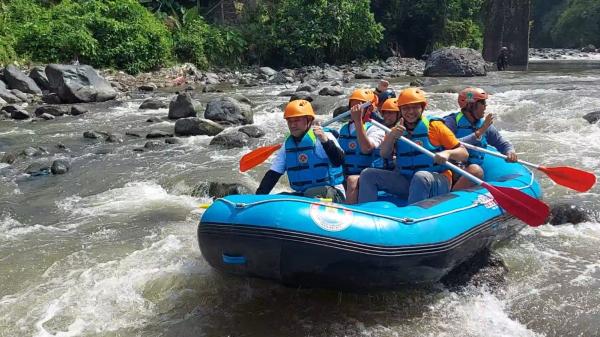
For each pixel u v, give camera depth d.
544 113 9.48
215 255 3.74
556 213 5.13
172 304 3.80
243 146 8.43
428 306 3.71
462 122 4.98
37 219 5.72
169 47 19.36
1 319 3.67
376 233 3.52
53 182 6.98
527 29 25.27
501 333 3.35
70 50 16.69
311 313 3.66
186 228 5.27
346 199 4.46
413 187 4.21
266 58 23.52
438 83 14.81
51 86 13.66
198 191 6.36
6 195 6.54
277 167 4.30
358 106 4.35
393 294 3.87
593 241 4.67
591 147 7.45
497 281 4.00
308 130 4.20
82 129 10.11
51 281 4.23
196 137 9.17
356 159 4.70
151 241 4.97
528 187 4.74
